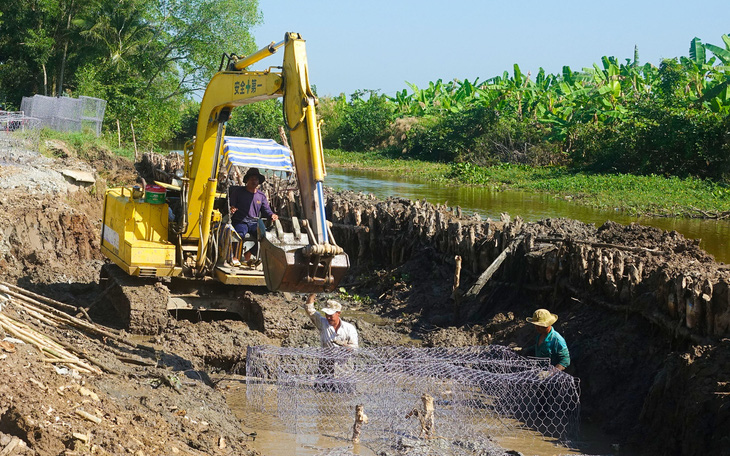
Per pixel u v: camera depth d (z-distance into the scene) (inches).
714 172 1407.5
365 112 2716.5
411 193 1253.1
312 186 320.8
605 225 576.7
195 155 440.5
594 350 367.9
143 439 236.8
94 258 629.0
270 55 374.6
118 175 1103.0
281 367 356.2
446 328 466.6
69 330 346.0
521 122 2018.9
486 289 486.0
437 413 322.3
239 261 455.8
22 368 241.4
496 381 339.0
